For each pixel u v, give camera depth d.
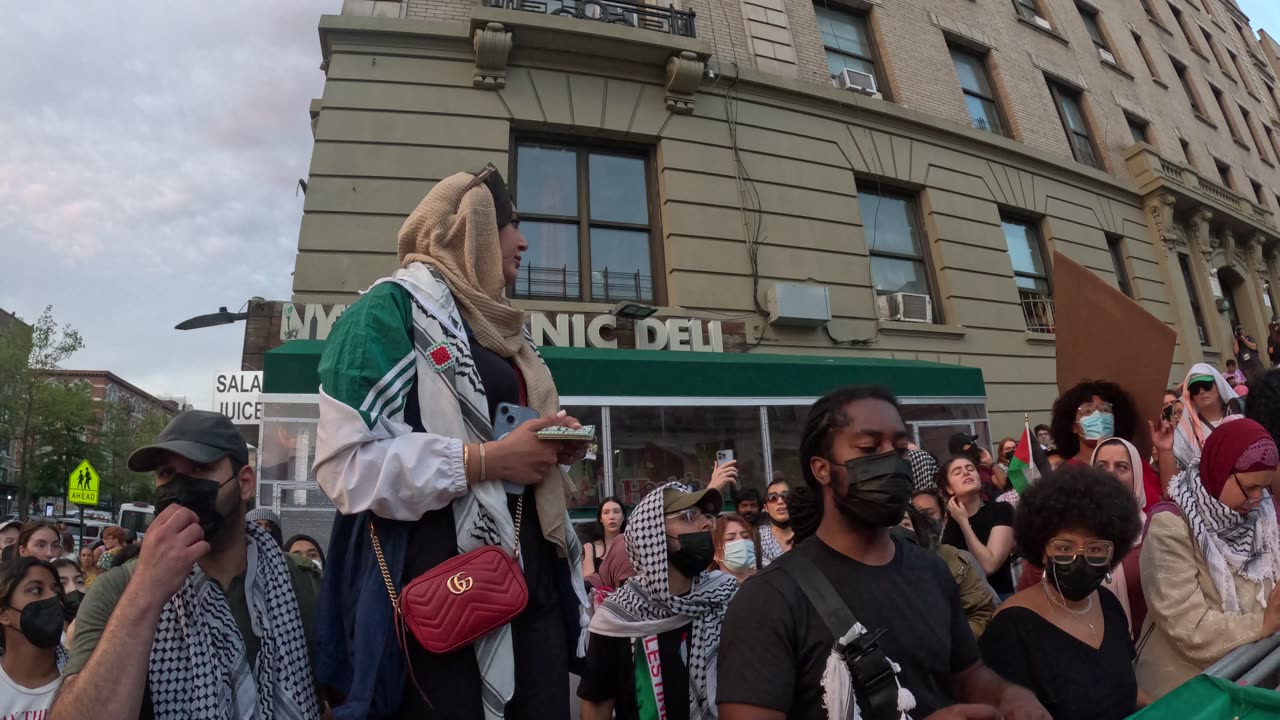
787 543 5.14
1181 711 1.44
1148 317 3.73
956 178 11.16
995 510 3.87
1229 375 8.23
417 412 1.58
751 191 9.36
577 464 6.79
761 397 7.59
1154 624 2.55
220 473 1.67
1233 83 20.41
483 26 8.16
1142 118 15.55
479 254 1.79
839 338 9.35
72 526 32.91
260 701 1.67
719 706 1.56
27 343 32.38
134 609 1.38
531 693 1.54
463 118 8.20
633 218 9.00
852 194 10.09
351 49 8.08
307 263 7.36
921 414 8.52
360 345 1.50
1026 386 10.59
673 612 2.97
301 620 1.85
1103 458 3.20
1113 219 13.30
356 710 1.34
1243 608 2.39
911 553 1.76
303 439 5.99
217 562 1.74
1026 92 13.17
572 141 8.91
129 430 44.69
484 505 1.49
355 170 7.71
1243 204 16.62
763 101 9.81
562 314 8.02
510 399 1.71
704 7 9.99
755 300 9.01
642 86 9.10
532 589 1.62
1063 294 4.20
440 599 1.39
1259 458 2.36
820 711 1.50
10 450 39.69
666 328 8.31
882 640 1.54
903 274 10.49
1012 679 2.17
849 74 10.71
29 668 2.95
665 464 7.10
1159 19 18.44
